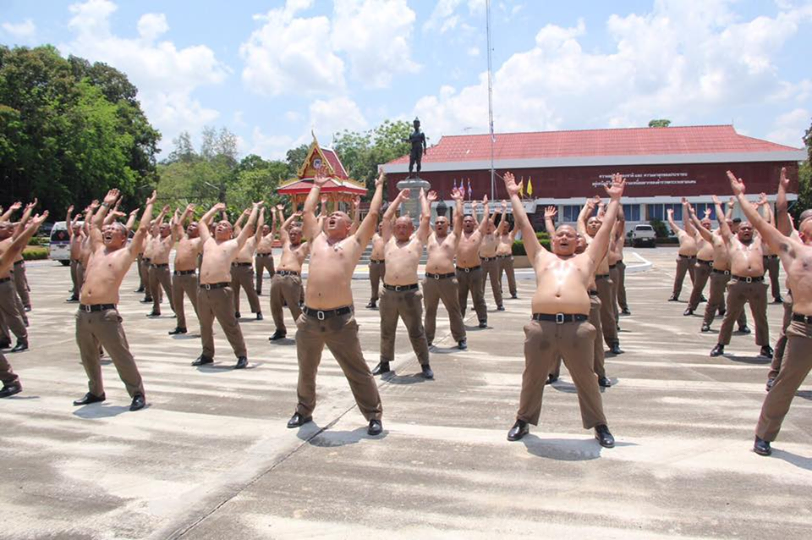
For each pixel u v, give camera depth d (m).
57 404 6.85
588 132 53.72
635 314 13.88
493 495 4.41
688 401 6.74
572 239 5.55
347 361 5.77
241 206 61.09
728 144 48.06
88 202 48.41
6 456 5.27
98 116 46.53
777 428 5.12
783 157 45.06
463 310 12.09
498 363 8.80
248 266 13.43
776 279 15.42
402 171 49.72
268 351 9.87
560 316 5.26
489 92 31.91
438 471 4.86
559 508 4.20
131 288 21.20
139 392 6.66
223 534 3.91
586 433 5.71
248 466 4.99
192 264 11.38
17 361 9.27
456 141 53.97
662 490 4.46
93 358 6.77
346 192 39.31
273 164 68.12
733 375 7.94
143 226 6.91
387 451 5.30
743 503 4.25
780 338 7.29
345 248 5.87
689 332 11.40
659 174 47.38
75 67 54.91
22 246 7.26
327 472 4.86
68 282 23.83
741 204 5.70
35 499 4.45
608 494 4.41
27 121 42.72
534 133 53.91
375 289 15.27
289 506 4.29
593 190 48.06
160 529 3.98
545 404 6.70
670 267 27.98
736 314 9.02
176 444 5.52
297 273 10.75
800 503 4.25
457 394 7.13
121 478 4.79
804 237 5.70
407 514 4.14
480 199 48.78
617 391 7.18
